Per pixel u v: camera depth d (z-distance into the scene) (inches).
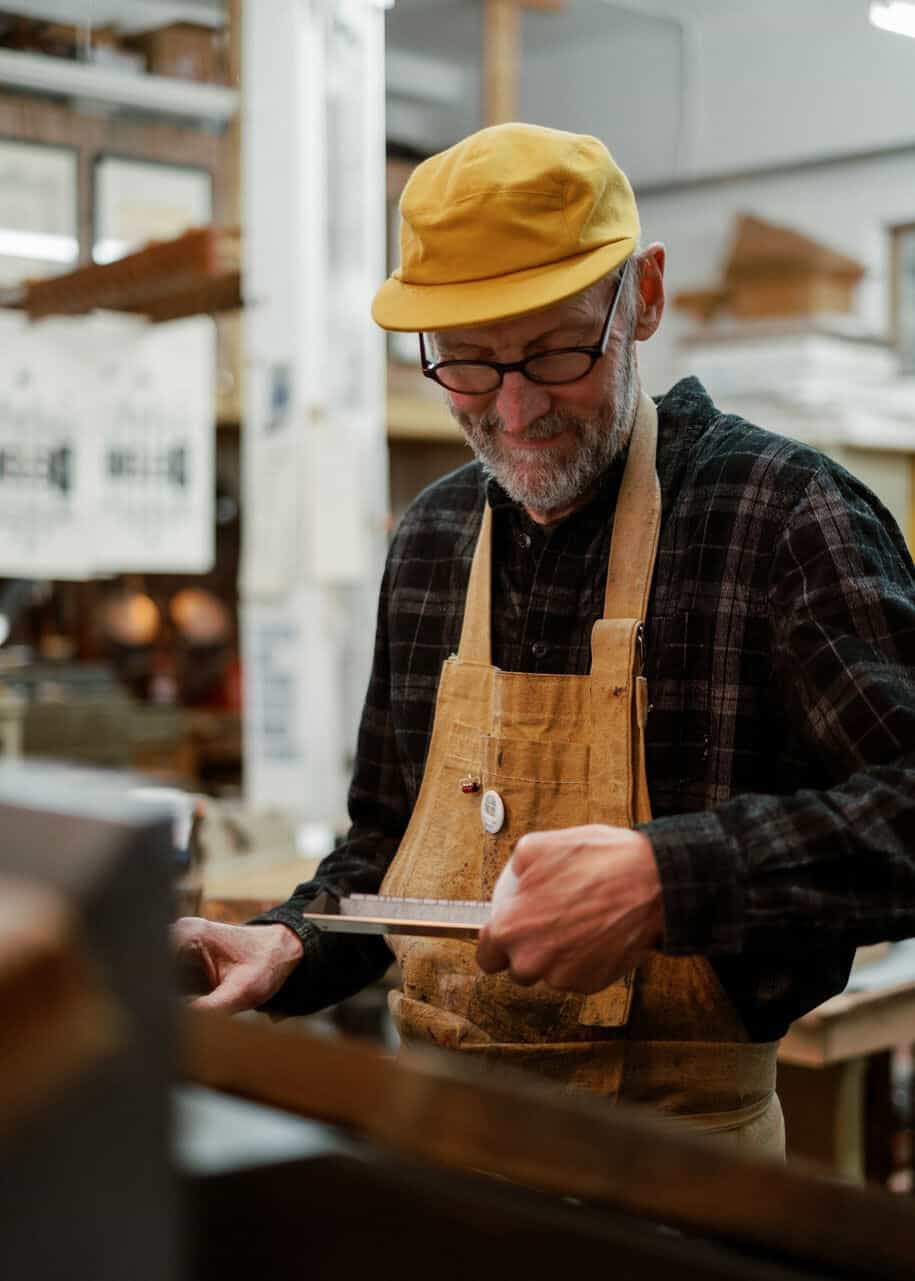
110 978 16.2
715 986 58.3
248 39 146.2
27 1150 15.9
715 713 58.7
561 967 49.8
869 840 50.1
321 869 69.6
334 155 144.3
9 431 141.8
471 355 59.0
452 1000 62.1
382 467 148.4
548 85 274.5
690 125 258.5
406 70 231.0
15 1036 15.5
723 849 49.9
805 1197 26.4
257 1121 26.8
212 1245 24.8
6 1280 15.8
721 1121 59.1
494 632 64.4
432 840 62.9
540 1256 25.9
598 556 62.1
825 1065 108.3
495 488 64.7
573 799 59.6
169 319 139.6
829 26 238.8
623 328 60.0
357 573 144.7
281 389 146.6
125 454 148.5
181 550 152.8
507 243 57.4
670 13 252.2
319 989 65.9
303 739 146.9
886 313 207.3
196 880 74.4
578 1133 27.8
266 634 149.1
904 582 58.3
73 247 161.9
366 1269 26.0
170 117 167.0
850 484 58.9
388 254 164.6
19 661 222.7
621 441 60.8
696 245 192.7
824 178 243.0
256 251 147.1
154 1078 16.7
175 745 217.9
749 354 176.2
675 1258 25.2
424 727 67.1
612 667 59.2
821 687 54.8
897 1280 25.7
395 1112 29.3
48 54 161.3
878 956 109.2
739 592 58.5
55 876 16.2
